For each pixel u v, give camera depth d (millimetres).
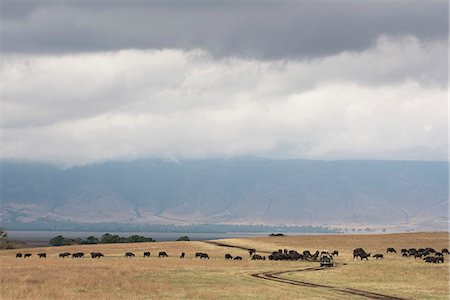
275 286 91812
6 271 109062
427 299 79250
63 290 79188
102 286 85812
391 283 97938
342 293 84125
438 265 137125
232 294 80062
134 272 111312
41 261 148250
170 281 97188
